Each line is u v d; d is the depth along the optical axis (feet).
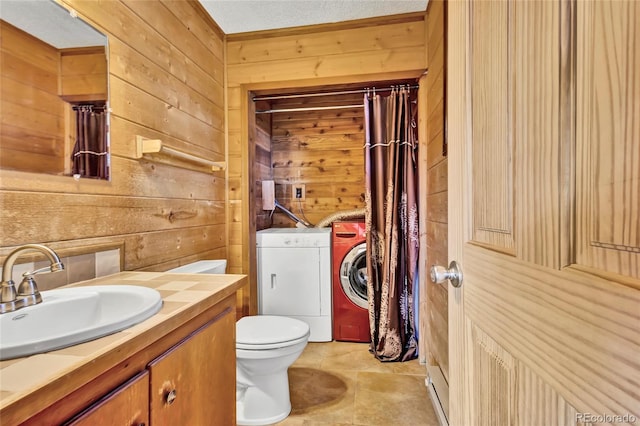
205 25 6.89
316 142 10.75
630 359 1.11
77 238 3.73
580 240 1.36
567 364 1.40
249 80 7.73
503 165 2.02
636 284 1.09
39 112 3.34
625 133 1.15
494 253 2.10
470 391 2.48
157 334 2.42
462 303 2.64
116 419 2.08
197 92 6.54
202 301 3.07
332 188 10.68
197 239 6.43
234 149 7.82
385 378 6.79
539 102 1.63
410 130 7.82
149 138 5.02
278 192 10.89
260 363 5.18
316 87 7.77
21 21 3.18
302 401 5.97
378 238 8.11
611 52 1.21
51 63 3.48
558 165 1.49
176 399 2.72
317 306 8.64
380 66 7.27
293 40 7.57
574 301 1.37
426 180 7.41
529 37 1.73
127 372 2.20
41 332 2.63
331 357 7.75
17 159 3.11
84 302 3.01
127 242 4.51
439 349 6.13
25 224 3.16
